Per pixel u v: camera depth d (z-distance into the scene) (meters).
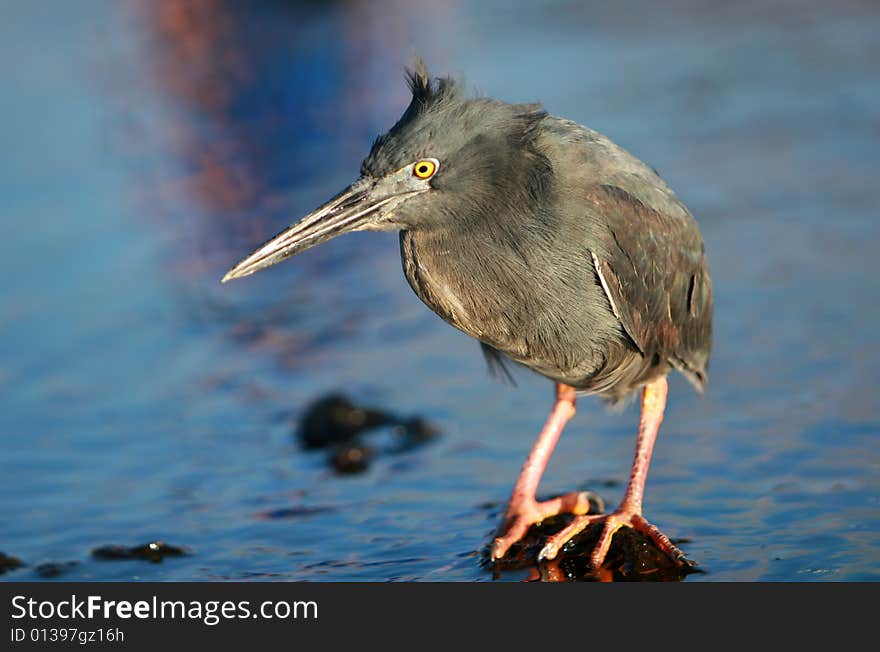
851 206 16.64
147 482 11.65
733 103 20.86
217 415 13.03
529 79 22.44
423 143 9.21
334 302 15.94
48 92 23.88
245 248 17.23
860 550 9.27
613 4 27.97
